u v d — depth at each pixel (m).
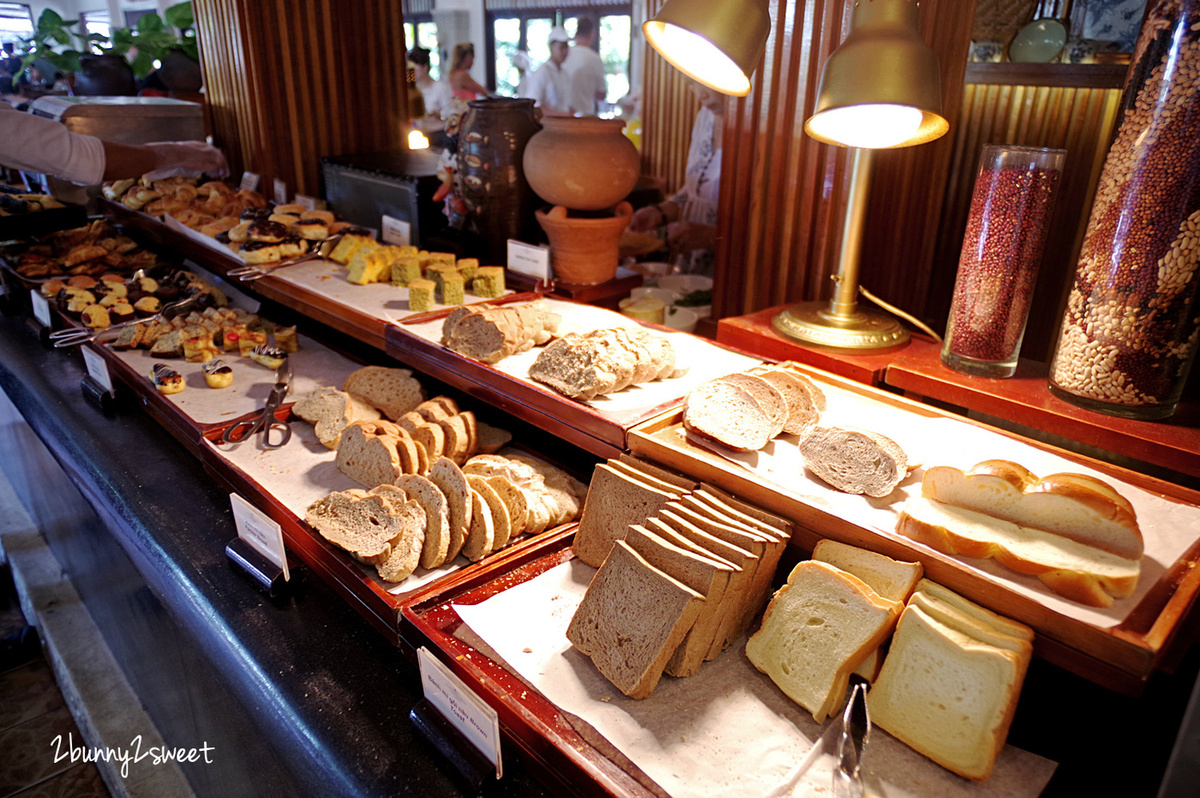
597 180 1.85
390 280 2.13
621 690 0.97
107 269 2.75
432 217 2.34
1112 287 1.10
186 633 1.38
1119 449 1.10
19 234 2.80
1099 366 1.14
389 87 3.22
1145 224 1.05
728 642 1.07
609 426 1.25
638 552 1.04
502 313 1.61
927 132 1.15
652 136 4.97
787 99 1.66
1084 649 0.81
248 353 2.10
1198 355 1.32
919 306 2.08
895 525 1.00
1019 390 1.25
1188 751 0.73
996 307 1.26
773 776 0.87
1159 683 1.07
